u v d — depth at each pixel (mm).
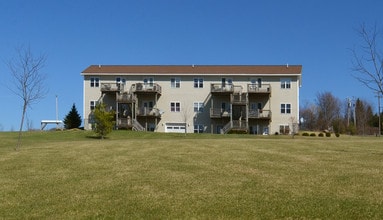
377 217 8719
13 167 16578
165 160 17891
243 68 62438
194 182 12719
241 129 57344
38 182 13266
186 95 61344
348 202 9953
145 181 13031
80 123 65125
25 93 31453
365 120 91438
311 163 16641
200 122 61094
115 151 21969
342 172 14305
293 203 9938
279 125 59531
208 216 9023
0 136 43250
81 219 8984
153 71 61906
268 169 15109
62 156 20000
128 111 60969
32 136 44156
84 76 61656
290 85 59812
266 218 8828
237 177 13484
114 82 61188
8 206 10227
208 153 20359
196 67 63781
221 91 59562
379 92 21797
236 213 9211
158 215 9148
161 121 61406
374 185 11977
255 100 60375
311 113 92312
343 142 28625
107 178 13711
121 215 9195
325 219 8680
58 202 10508
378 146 24953
